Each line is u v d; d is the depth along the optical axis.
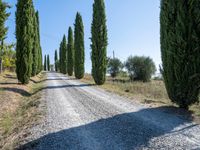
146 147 6.67
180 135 7.67
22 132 8.65
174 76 12.15
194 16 11.23
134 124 9.22
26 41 26.17
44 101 15.56
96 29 31.27
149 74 56.84
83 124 9.38
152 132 8.09
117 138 7.55
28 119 10.77
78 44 45.44
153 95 19.27
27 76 26.30
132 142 7.12
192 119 9.92
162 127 8.70
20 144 7.34
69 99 16.42
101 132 8.25
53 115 11.16
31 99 17.52
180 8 11.50
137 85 28.09
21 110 13.43
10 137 8.27
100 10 31.61
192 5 11.21
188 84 11.59
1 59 36.84
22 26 26.12
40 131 8.55
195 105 13.24
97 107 13.16
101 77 30.62
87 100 15.92
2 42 34.56
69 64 59.19
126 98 16.97
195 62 11.35
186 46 11.44
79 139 7.55
